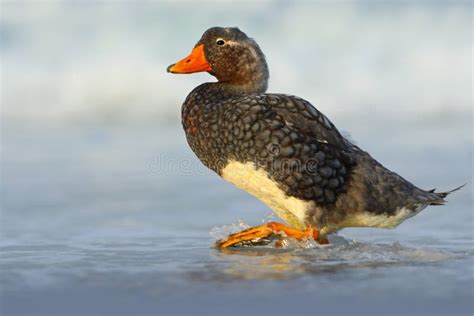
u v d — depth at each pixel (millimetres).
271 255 8750
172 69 9891
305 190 9094
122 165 16875
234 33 9797
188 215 12344
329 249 9062
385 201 9273
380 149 18078
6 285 7281
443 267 7902
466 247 9398
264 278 7414
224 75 9797
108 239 10305
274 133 8984
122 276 7625
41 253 9102
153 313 6387
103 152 18266
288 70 23734
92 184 15008
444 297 6711
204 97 9586
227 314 6320
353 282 7215
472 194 13602
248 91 9789
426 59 24188
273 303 6566
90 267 8125
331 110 22281
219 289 7000
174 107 22953
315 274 7566
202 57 9867
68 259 8641
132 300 6723
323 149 9078
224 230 10344
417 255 8648
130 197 13867
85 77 23328
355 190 9195
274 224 9352
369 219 9344
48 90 23109
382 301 6605
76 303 6688
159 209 12859
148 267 8102
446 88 23016
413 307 6461
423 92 22906
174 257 8734
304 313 6328
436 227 11102
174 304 6586
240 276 7523
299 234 9281
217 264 8211
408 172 15586
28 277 7613
